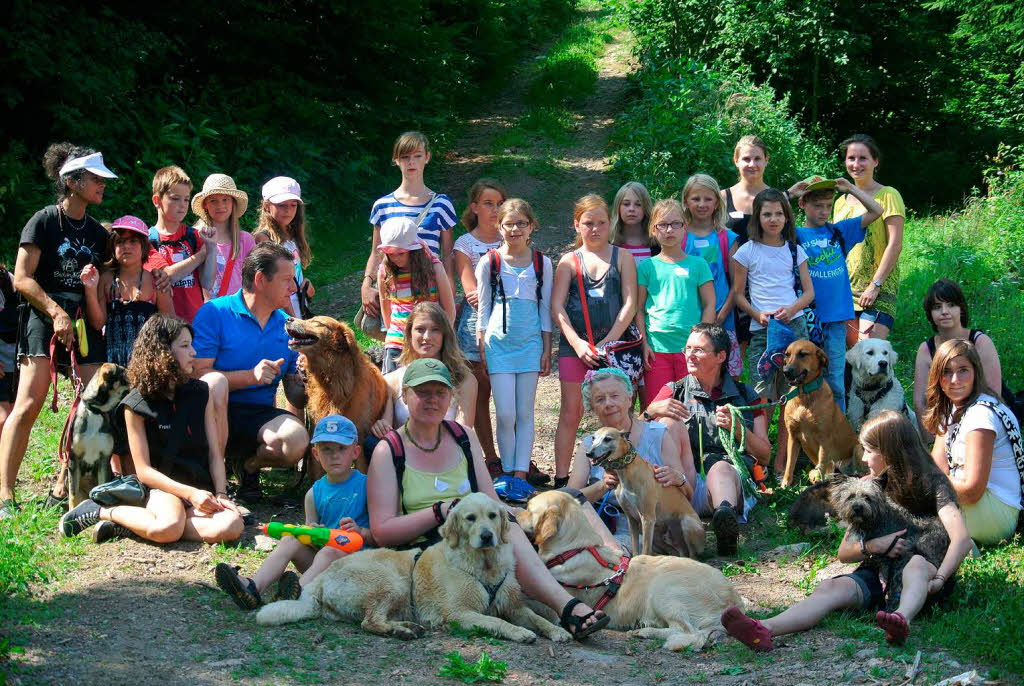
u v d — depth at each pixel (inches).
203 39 609.9
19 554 190.4
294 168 570.6
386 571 171.6
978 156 789.2
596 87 932.6
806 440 255.4
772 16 714.8
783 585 203.6
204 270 261.6
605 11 1273.4
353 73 689.6
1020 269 473.4
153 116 530.0
